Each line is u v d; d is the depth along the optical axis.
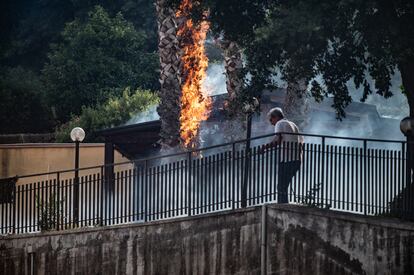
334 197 52.03
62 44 141.12
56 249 61.72
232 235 51.69
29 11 165.62
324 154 52.19
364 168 52.16
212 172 54.91
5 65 165.00
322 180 52.09
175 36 78.56
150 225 55.97
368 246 48.41
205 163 55.25
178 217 54.47
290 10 53.81
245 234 51.12
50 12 163.88
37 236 63.03
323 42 55.34
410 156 51.84
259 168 52.94
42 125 140.00
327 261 48.94
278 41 53.97
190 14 62.19
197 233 53.38
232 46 74.69
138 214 59.19
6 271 64.69
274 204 50.25
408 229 47.28
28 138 123.50
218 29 60.28
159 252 55.34
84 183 62.62
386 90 58.09
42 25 163.88
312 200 51.94
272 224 50.19
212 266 52.50
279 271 49.97
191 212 55.88
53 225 63.84
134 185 59.44
